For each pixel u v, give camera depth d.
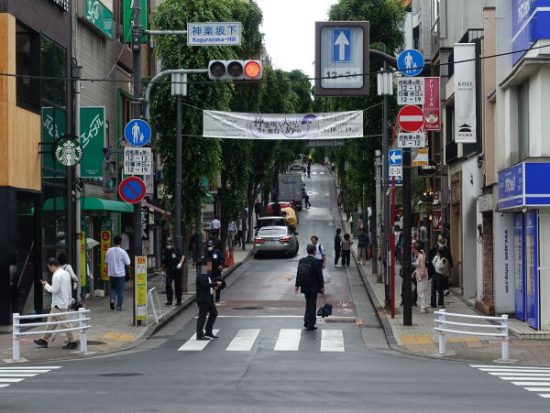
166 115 37.78
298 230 83.69
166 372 18.20
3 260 26.05
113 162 39.16
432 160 42.22
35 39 29.17
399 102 27.45
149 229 48.47
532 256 26.22
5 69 26.14
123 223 43.88
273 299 37.47
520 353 22.22
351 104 42.81
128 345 23.95
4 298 26.11
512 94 28.41
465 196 37.12
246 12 47.41
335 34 25.25
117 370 18.58
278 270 51.88
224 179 49.50
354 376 17.58
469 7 39.62
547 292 25.47
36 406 13.77
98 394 15.03
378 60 42.06
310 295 27.59
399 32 43.59
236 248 69.31
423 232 48.19
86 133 33.41
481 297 31.83
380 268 42.94
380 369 18.88
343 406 13.83
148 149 27.08
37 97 29.11
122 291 31.95
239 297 38.25
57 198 31.19
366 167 44.56
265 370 18.56
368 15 43.09
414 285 33.94
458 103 32.78
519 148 28.30
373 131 42.94
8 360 20.72
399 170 31.66
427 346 23.83
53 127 30.78
